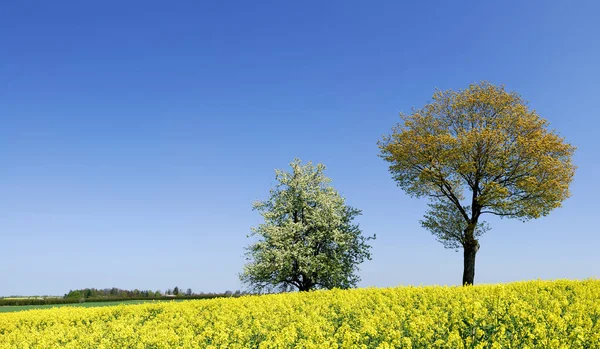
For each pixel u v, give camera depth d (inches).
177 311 911.7
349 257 1471.5
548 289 802.8
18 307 1573.6
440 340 433.7
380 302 734.5
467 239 1314.0
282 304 802.8
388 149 1376.7
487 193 1243.2
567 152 1242.6
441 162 1275.8
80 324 879.7
